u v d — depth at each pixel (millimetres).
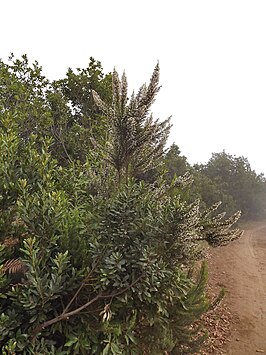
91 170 4395
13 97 9148
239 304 8219
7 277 3027
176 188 4336
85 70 12141
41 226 2949
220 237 3465
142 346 3541
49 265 3121
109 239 3121
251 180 30219
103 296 2967
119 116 3619
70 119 11961
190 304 3754
